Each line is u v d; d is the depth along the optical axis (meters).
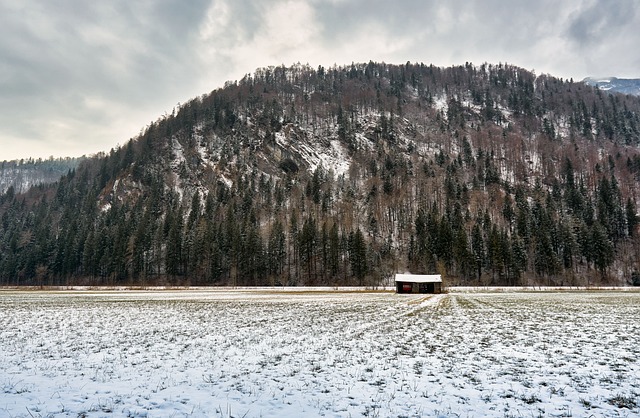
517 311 33.09
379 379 11.52
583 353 14.93
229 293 69.69
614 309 34.12
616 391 10.09
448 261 106.25
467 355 14.88
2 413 8.39
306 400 9.58
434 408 8.98
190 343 17.72
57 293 69.25
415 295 65.38
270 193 148.62
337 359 14.24
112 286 104.62
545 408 8.91
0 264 125.38
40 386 10.64
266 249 112.50
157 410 8.76
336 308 37.09
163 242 117.19
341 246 112.06
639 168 165.75
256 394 10.03
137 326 23.80
